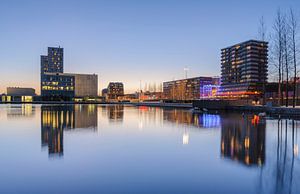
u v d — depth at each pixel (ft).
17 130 45.75
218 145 31.01
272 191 16.30
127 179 18.57
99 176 19.26
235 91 474.08
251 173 19.95
